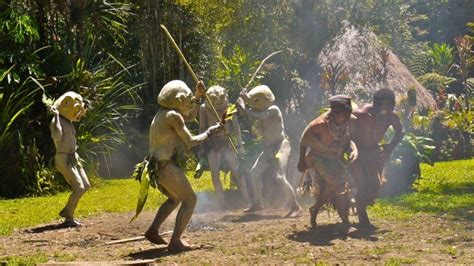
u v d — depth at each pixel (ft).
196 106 31.48
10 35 64.64
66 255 30.22
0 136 62.34
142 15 85.97
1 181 62.90
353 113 33.76
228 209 44.24
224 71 80.28
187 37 88.28
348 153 32.78
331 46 82.74
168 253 29.63
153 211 45.47
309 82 79.05
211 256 28.25
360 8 88.74
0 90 64.75
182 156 30.17
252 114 41.52
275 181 43.11
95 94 67.10
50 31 69.72
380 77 78.84
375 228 33.83
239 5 82.28
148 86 86.79
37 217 45.29
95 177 65.36
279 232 33.58
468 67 108.68
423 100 87.61
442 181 55.11
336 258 26.89
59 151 40.86
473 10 138.10
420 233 32.42
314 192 33.81
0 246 34.30
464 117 86.84
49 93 66.59
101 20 72.33
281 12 83.82
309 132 32.58
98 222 41.45
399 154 48.85
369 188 33.86
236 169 44.91
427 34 139.44
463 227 33.71
